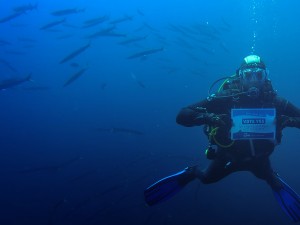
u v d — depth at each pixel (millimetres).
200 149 12391
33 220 9195
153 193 4059
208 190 8938
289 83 19250
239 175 9555
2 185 12094
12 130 22172
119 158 12297
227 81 3277
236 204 8312
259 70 3016
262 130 3096
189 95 25062
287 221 7527
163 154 11039
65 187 10766
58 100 33219
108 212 8234
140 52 9445
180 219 7770
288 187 3492
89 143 15195
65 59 8805
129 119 18938
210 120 3016
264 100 3090
